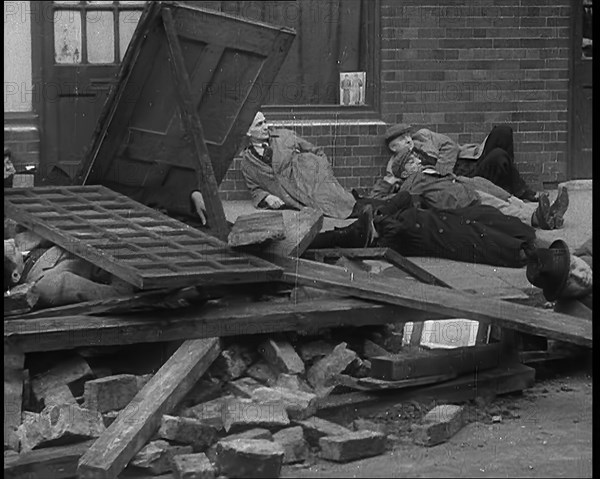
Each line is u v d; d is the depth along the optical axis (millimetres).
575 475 7070
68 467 7148
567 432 8039
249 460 7023
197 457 7145
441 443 7809
